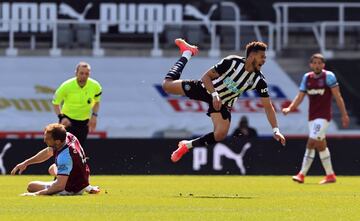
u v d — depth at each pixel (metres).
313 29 73.88
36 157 28.05
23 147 49.84
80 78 36.38
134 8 74.38
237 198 27.56
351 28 75.19
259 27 74.81
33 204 24.16
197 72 71.81
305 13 75.25
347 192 31.73
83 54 71.75
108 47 73.56
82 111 36.72
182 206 24.06
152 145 50.75
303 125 70.25
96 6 74.06
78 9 73.88
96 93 36.97
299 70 72.38
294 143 51.12
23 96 70.94
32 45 72.81
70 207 23.36
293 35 75.12
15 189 32.09
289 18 75.31
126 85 71.62
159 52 72.06
